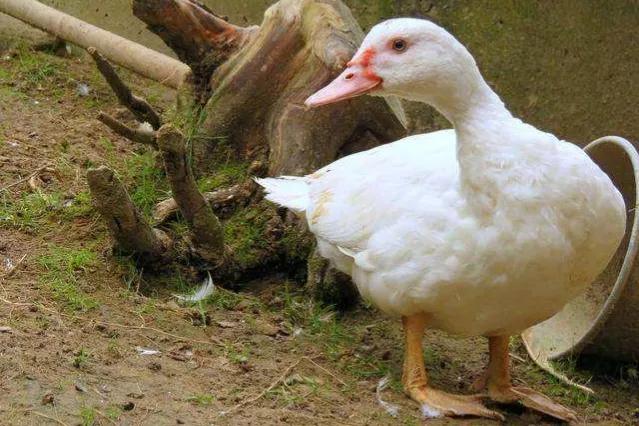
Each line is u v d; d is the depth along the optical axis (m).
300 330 7.24
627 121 8.98
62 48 11.46
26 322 6.29
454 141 6.47
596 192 5.78
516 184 5.70
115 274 7.29
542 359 7.61
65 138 9.36
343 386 6.50
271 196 7.21
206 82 8.54
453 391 6.82
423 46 5.87
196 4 8.45
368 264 6.31
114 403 5.52
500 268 5.80
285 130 7.99
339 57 7.73
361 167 6.69
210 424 5.53
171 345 6.53
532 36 9.30
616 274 8.02
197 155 8.31
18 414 5.21
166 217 7.93
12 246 7.37
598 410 7.05
